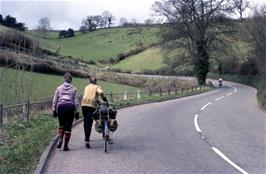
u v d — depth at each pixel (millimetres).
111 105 13086
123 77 69125
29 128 15539
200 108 28031
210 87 61281
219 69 88688
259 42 51656
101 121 12680
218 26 65312
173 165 10352
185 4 65062
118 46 136125
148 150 12398
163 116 22500
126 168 9953
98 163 10500
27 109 17375
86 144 12680
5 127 14539
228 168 10094
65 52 115750
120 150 12383
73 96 12281
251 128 17781
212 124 19000
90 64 101562
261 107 28688
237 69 81188
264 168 10117
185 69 71125
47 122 17688
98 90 12727
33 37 61938
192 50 66062
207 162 10750
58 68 58281
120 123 19109
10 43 46375
